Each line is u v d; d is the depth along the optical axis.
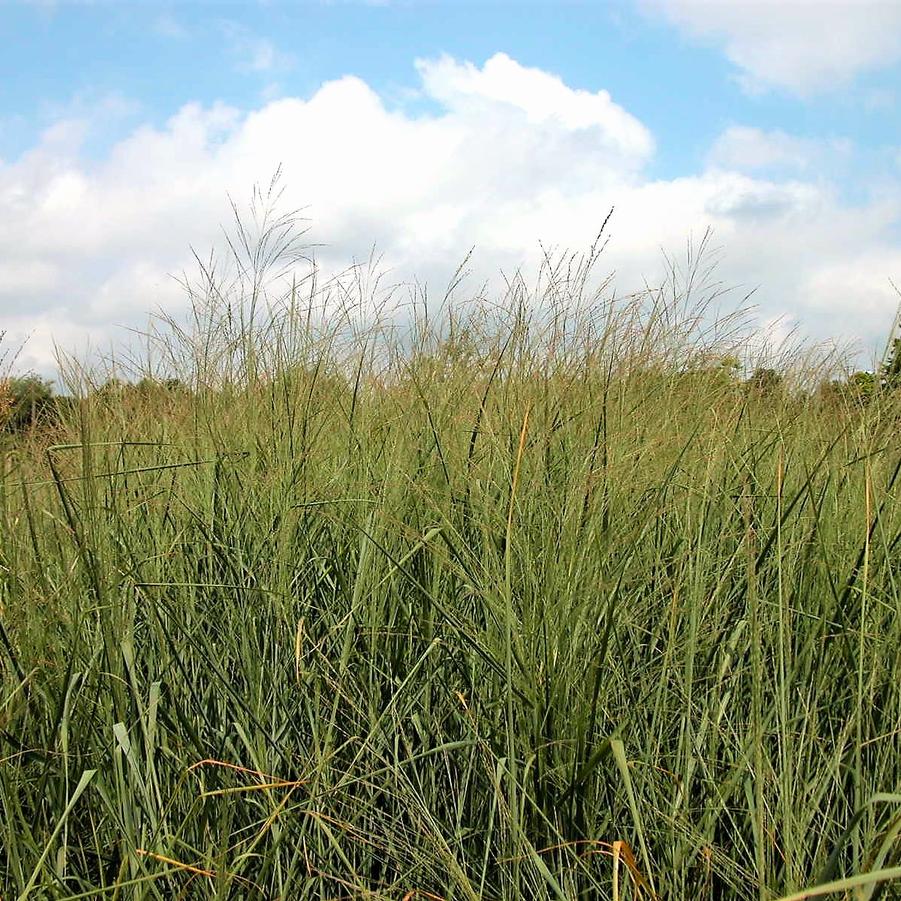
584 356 3.25
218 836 2.34
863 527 2.81
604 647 2.10
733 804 2.33
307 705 2.63
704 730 2.27
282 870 2.37
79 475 2.86
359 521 2.93
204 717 2.52
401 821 2.41
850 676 2.39
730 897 2.14
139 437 3.77
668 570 2.74
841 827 2.19
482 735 2.45
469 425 3.22
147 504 3.17
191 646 2.67
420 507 3.01
